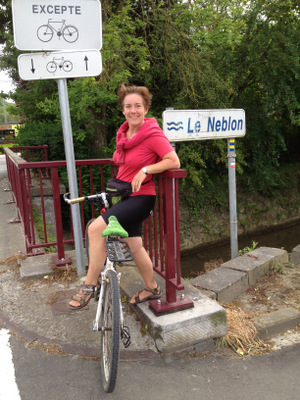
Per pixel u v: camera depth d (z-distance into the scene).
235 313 3.06
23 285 3.60
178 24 9.75
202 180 12.41
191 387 2.29
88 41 3.37
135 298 2.89
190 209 12.27
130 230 2.67
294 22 12.17
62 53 3.32
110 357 2.02
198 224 12.36
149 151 2.50
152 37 10.77
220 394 2.24
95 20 3.36
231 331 2.80
